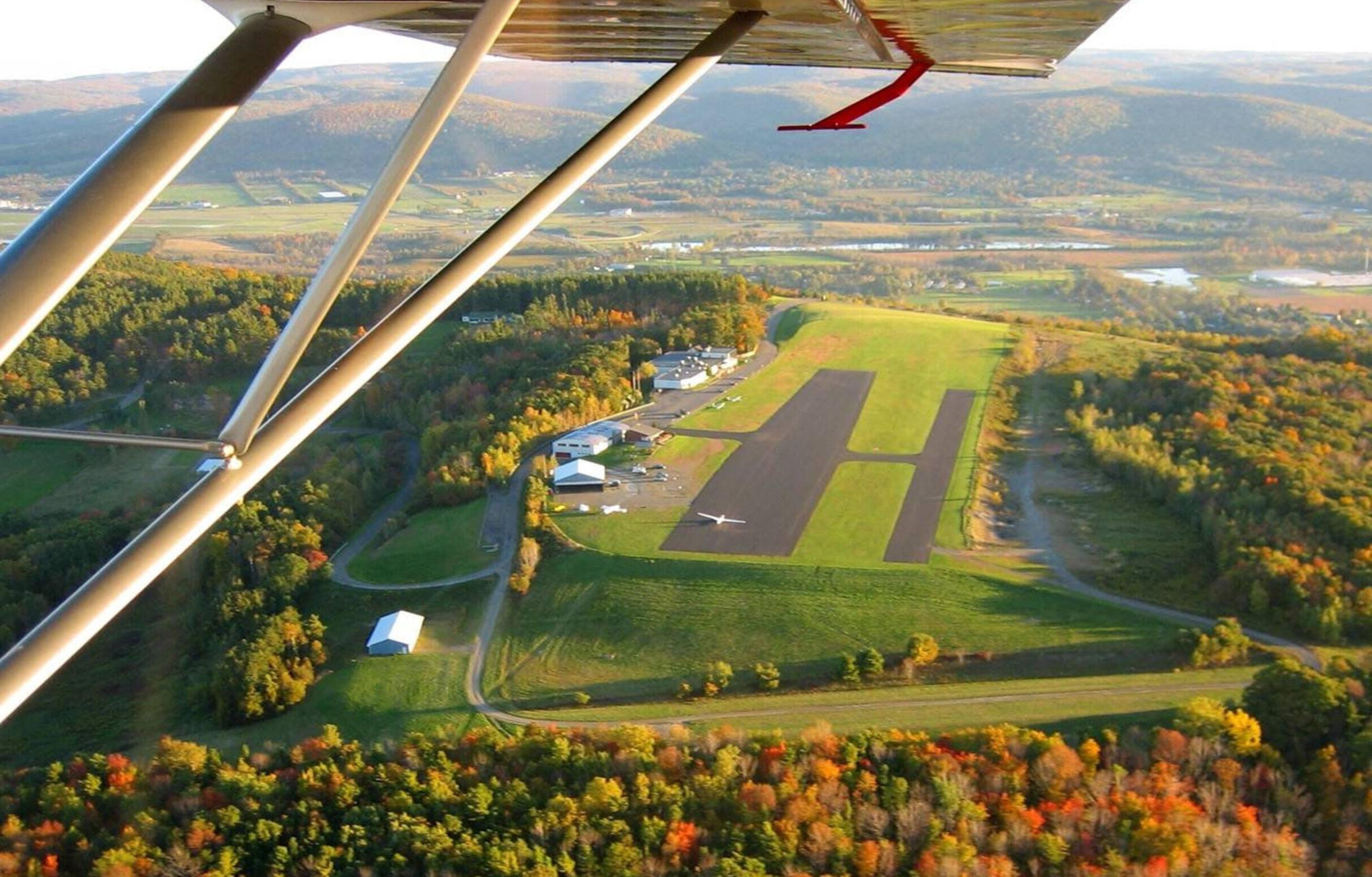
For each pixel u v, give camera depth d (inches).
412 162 168.6
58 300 132.0
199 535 160.7
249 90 155.9
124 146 143.9
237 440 162.1
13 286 130.0
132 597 150.0
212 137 150.9
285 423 168.2
